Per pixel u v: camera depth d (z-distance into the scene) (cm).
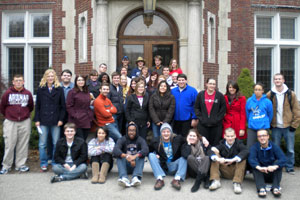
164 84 501
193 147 452
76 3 812
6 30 888
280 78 483
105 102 515
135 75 652
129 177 461
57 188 413
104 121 514
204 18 747
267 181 438
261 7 859
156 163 426
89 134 605
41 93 495
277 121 492
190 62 719
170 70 652
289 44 889
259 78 890
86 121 494
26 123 497
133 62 759
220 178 458
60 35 845
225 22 838
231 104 495
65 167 448
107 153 457
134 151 451
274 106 492
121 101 555
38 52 886
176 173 430
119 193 396
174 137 464
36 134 621
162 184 416
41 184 429
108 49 722
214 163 425
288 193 404
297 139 533
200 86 734
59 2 844
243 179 460
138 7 725
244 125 488
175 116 516
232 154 439
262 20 889
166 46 760
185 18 729
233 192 404
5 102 489
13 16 889
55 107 495
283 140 530
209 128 488
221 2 832
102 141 457
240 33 849
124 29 753
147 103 516
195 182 412
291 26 899
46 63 882
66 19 840
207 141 454
